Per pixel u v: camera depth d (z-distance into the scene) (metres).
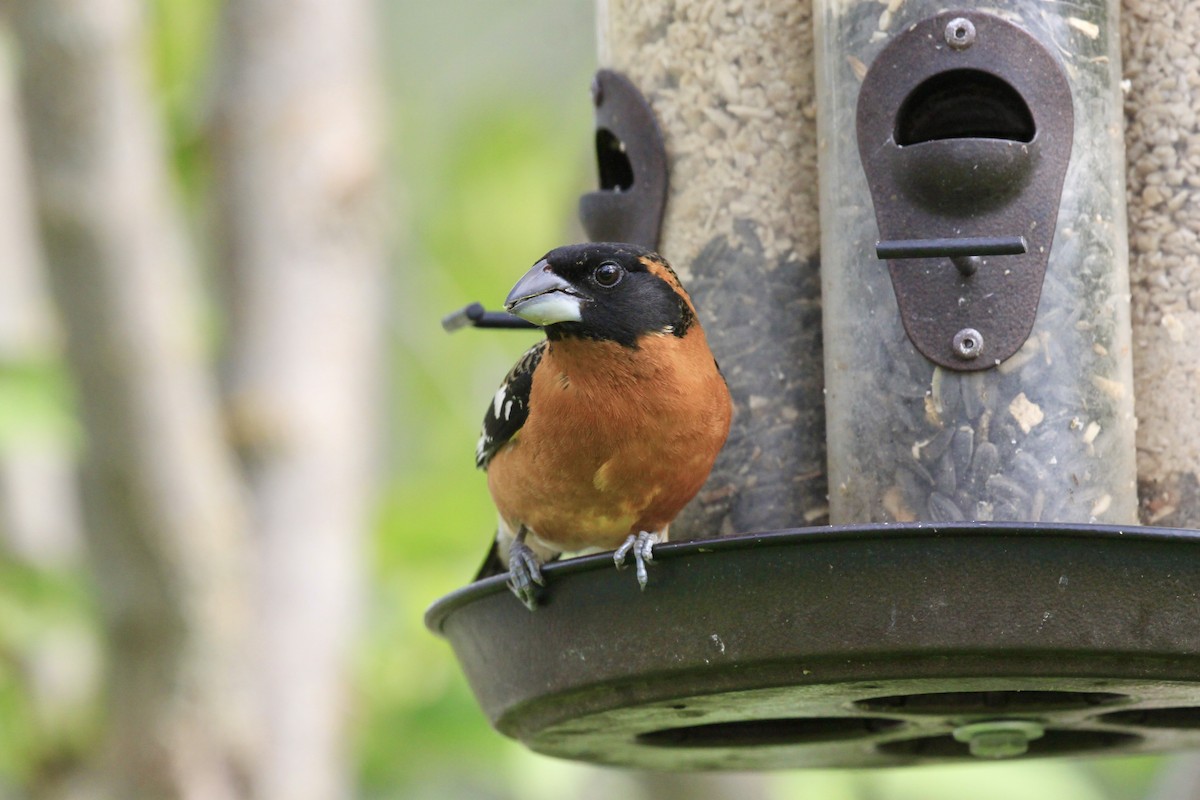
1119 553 7.62
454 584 14.06
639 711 8.73
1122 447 9.32
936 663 7.77
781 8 10.18
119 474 11.01
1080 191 9.28
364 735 13.28
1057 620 7.67
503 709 9.06
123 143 10.62
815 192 10.08
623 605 8.26
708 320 10.20
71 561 12.59
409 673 13.63
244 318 13.04
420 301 16.64
